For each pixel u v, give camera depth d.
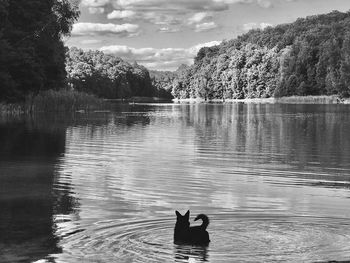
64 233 9.68
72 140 29.41
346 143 28.75
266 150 25.27
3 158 21.34
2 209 11.88
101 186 15.02
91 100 72.50
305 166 19.75
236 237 9.37
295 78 137.50
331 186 15.36
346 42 119.75
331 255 8.45
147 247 8.76
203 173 17.75
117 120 49.59
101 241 9.11
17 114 55.19
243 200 13.06
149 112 71.50
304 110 79.44
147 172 17.88
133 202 12.67
